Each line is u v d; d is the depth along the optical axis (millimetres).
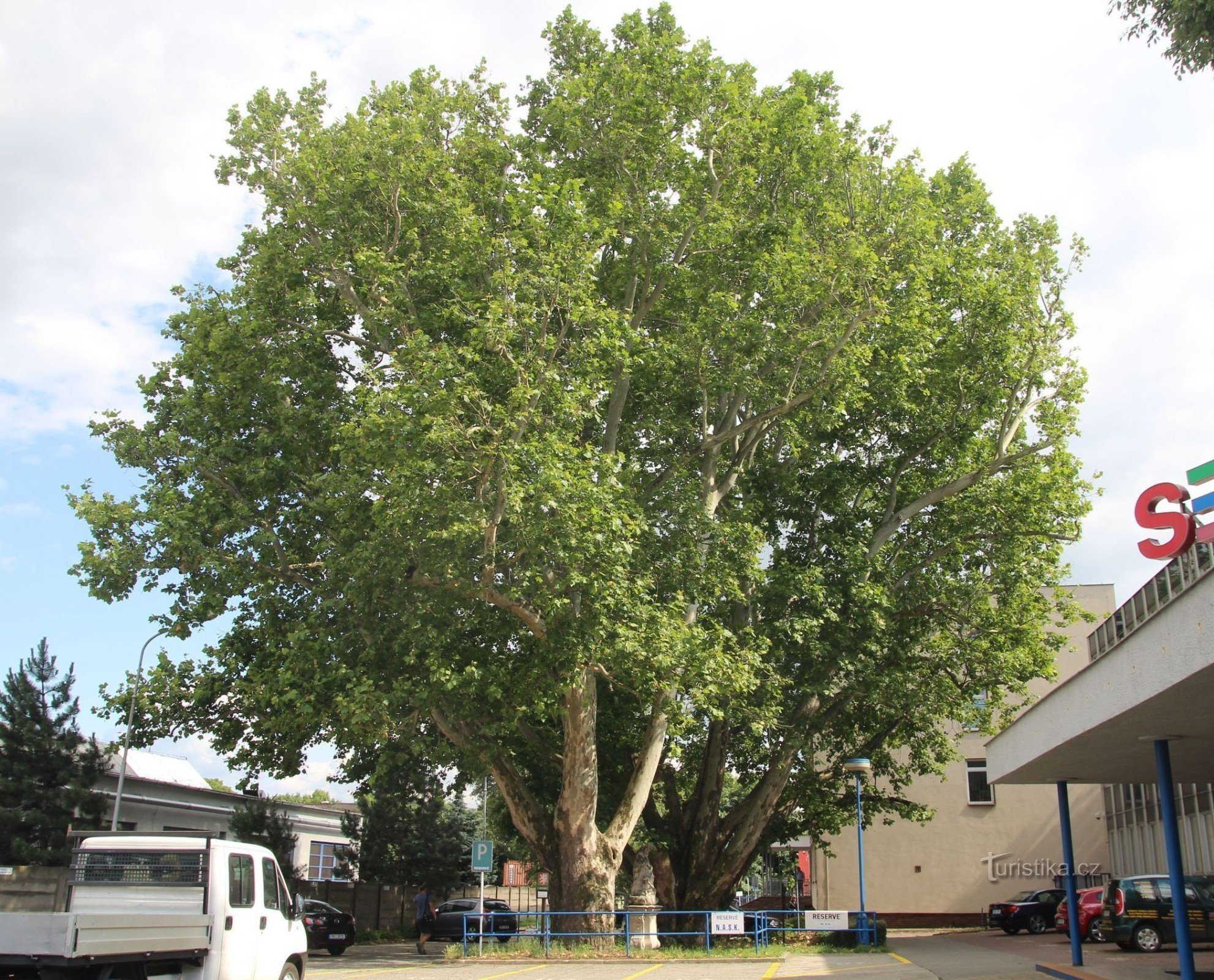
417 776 40750
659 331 26078
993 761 19375
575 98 24219
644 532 22984
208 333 24297
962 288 26641
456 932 37250
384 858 41656
